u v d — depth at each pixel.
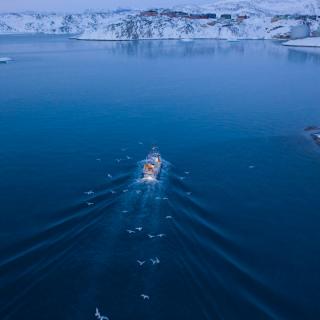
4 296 38.72
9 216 53.91
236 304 38.91
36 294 39.00
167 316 36.91
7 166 70.81
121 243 45.84
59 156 75.38
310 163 75.00
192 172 69.12
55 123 96.00
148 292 39.25
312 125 97.38
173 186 61.44
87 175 66.38
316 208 58.78
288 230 52.97
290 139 87.75
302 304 40.47
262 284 42.41
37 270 41.91
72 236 47.06
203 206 56.59
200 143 84.25
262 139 87.62
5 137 85.75
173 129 93.06
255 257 47.00
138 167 69.06
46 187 62.50
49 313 37.06
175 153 78.06
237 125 97.00
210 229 50.41
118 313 37.06
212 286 40.53
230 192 62.47
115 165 70.81
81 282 40.28
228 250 46.88
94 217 51.19
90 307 37.66
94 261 43.03
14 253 45.03
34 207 56.16
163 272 41.75
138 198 56.16
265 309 38.91
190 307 37.88
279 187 65.06
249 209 57.62
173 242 46.28
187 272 41.97
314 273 45.00
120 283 40.25
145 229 48.34
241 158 76.62
